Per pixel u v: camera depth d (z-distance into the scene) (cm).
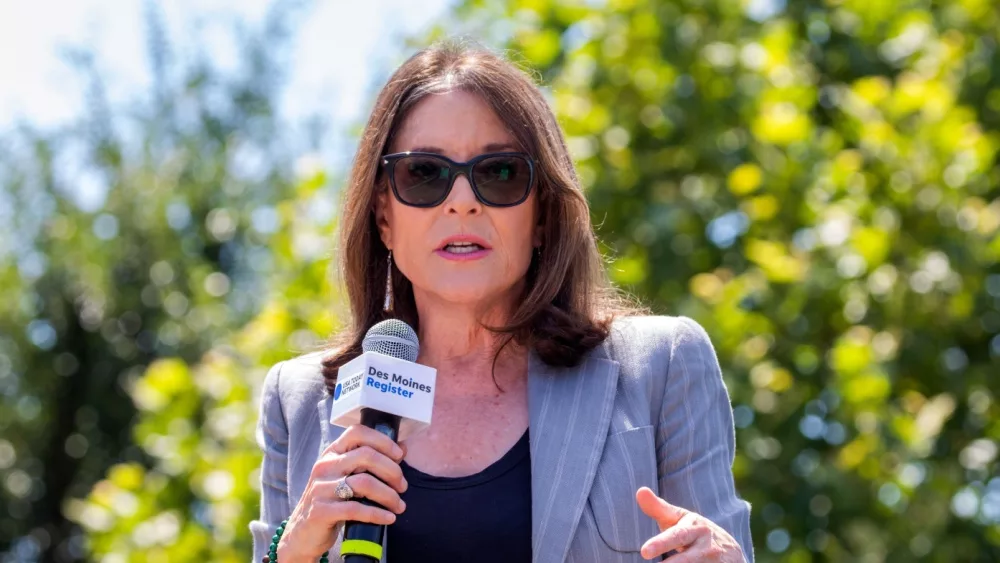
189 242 2923
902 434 866
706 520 341
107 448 2817
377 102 410
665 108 998
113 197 2928
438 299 405
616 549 361
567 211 401
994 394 941
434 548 364
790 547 874
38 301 2844
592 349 393
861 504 866
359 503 335
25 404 2806
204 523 994
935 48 1027
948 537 888
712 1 1034
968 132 936
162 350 2766
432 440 381
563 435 374
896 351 919
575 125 981
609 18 1025
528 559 363
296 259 942
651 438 375
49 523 2784
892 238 922
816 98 1045
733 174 938
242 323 2450
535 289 396
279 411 412
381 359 347
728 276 943
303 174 976
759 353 888
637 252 971
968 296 915
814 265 901
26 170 2928
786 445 886
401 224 395
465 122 393
